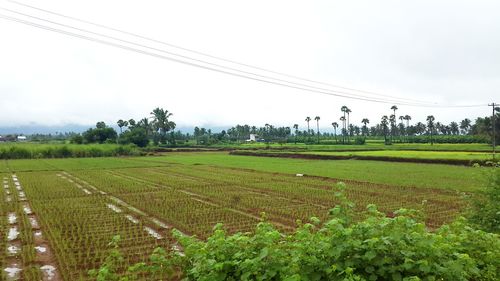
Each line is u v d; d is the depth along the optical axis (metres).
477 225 9.57
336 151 79.81
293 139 160.88
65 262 13.16
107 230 17.59
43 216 20.62
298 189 30.48
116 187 32.78
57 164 61.16
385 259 5.53
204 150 110.19
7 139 187.75
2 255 14.02
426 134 165.12
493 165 10.54
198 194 28.92
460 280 5.44
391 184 32.12
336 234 5.74
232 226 18.31
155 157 80.94
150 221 19.59
